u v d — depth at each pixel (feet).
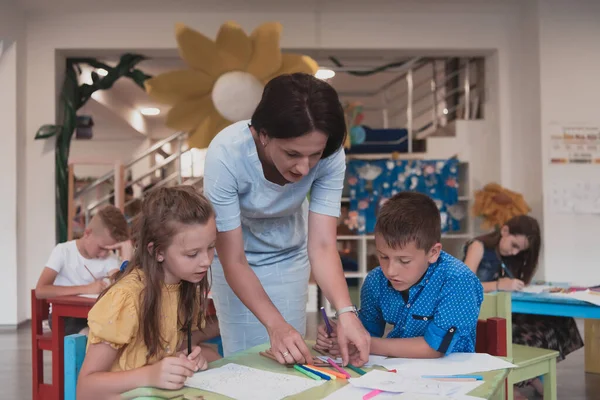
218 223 5.73
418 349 5.27
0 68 19.95
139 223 4.93
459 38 21.50
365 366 4.96
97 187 22.58
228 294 6.61
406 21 21.39
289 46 21.26
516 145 21.65
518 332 10.89
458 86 25.02
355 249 23.79
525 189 21.29
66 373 4.82
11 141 19.95
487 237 11.42
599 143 20.22
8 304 19.66
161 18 21.08
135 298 4.81
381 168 21.65
